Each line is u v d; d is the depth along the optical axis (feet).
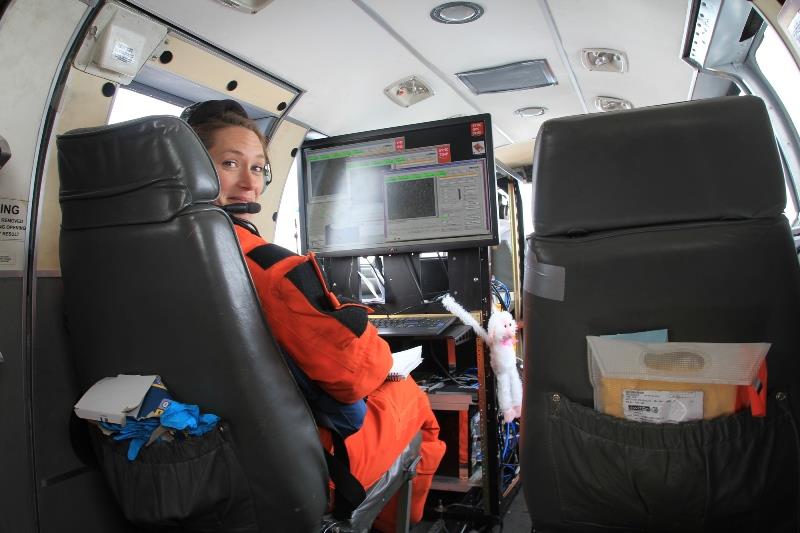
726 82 8.68
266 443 3.81
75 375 5.24
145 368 3.92
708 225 3.65
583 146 3.78
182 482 3.84
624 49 9.44
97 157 3.76
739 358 3.66
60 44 5.09
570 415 4.03
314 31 8.09
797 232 6.91
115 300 3.89
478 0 8.13
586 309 3.88
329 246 8.51
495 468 7.85
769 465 3.73
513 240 11.27
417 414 5.62
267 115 9.33
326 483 4.27
